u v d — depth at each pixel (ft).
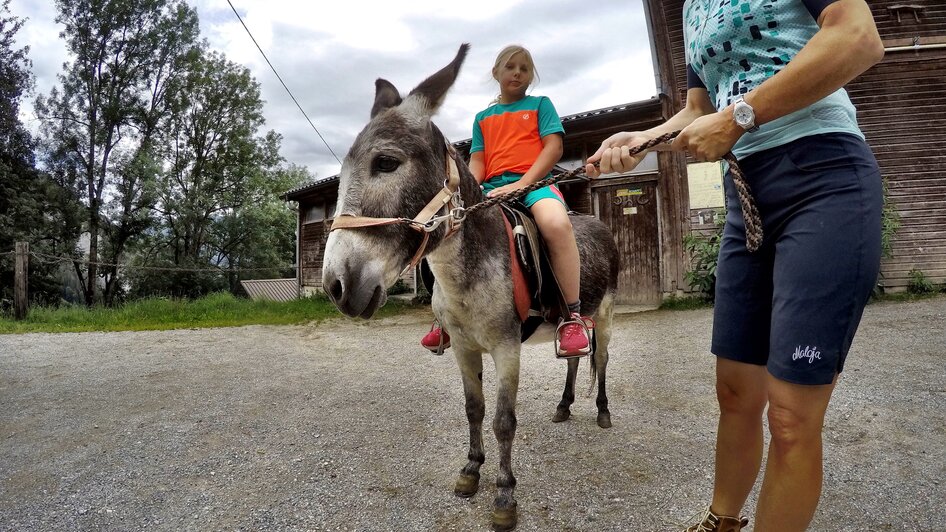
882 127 27.22
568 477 8.84
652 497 8.00
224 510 8.25
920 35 27.17
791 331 4.16
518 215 8.24
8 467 10.12
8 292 64.85
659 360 16.89
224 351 22.59
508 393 7.54
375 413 13.00
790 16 4.45
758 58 4.64
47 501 8.68
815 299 4.07
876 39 3.71
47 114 85.20
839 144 4.21
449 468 9.48
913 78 27.12
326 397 14.73
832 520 7.10
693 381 14.26
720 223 28.76
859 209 4.06
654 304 31.19
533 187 6.33
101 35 88.07
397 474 9.33
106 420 12.95
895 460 8.71
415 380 16.31
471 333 7.75
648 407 12.35
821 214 4.15
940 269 26.73
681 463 9.12
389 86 7.23
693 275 28.66
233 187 102.22
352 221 5.95
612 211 32.76
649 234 31.73
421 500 8.32
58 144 84.02
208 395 15.24
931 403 11.04
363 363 19.48
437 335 8.95
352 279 5.82
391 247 6.12
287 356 21.34
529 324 8.16
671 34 30.19
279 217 102.89
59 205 77.66
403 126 6.46
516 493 8.37
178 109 94.32
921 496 7.57
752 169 4.76
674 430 10.74
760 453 5.58
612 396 13.43
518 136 9.34
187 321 33.53
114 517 8.12
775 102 3.93
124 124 91.40
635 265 32.07
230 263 103.30
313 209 54.13
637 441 10.24
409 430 11.61
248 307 40.65
